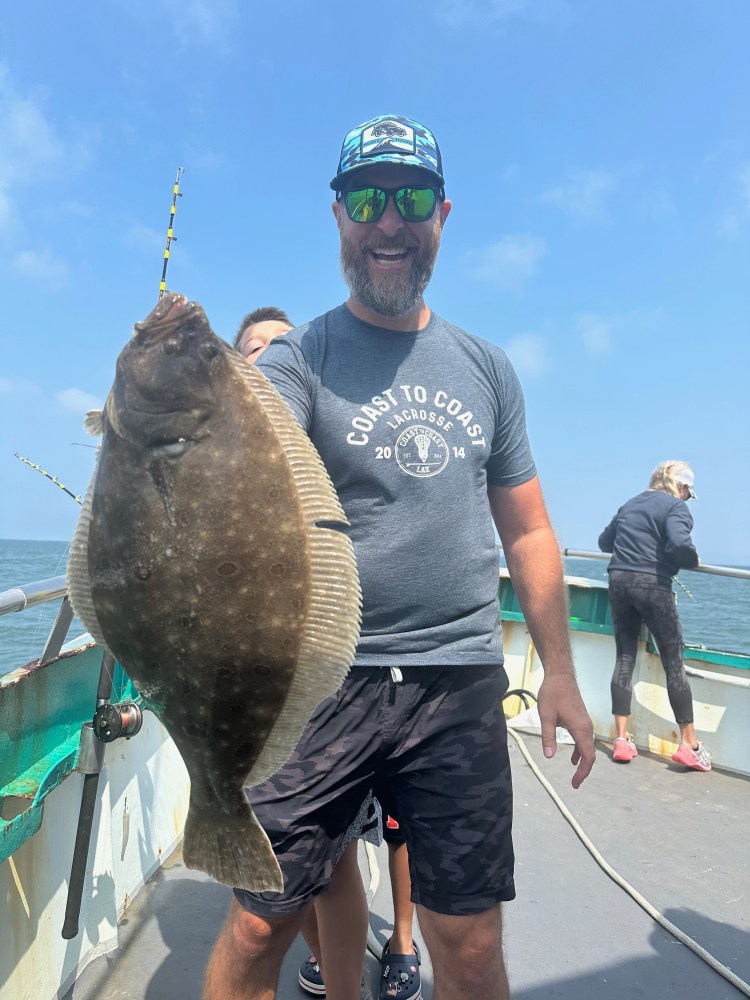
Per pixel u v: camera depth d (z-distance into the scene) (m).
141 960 2.60
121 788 2.88
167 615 1.43
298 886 1.82
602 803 4.15
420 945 2.78
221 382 1.47
